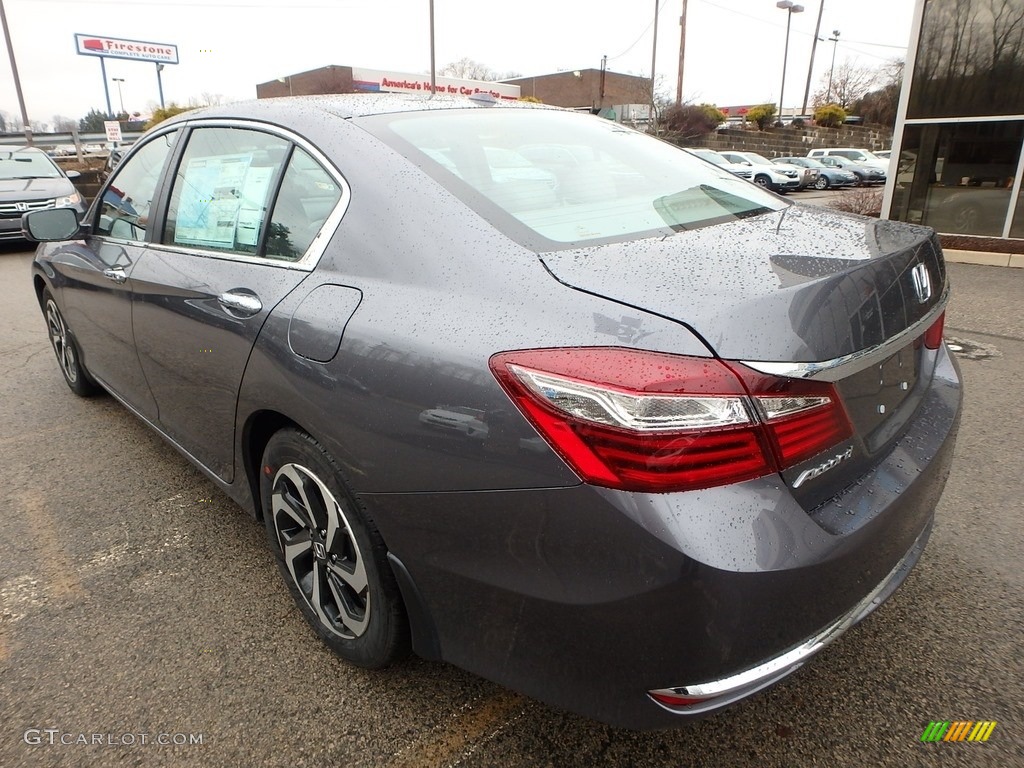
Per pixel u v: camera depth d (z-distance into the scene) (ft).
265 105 8.04
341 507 6.11
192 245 8.39
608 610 4.47
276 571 8.64
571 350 4.50
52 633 7.60
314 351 5.97
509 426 4.65
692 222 6.40
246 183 7.64
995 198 29.58
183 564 8.80
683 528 4.23
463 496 4.96
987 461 10.90
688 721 4.63
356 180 6.36
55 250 12.70
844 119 159.12
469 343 4.95
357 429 5.58
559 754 6.03
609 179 7.14
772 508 4.47
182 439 9.20
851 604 5.08
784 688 6.66
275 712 6.51
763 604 4.39
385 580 5.92
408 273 5.65
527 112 8.40
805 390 4.58
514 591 4.86
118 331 10.04
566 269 5.08
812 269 5.07
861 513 5.08
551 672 4.94
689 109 112.98
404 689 6.75
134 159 10.43
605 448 4.30
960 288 23.56
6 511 10.13
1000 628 7.38
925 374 6.88
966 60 29.14
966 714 6.33
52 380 15.78
